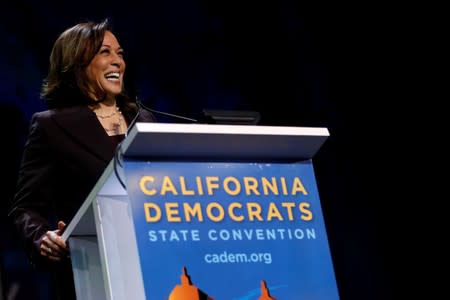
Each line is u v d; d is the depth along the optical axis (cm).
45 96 251
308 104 546
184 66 509
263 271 157
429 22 563
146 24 500
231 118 176
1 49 443
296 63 548
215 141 158
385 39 569
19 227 228
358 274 534
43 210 233
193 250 152
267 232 161
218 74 521
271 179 167
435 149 555
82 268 181
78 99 249
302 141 167
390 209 550
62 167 228
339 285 531
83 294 179
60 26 462
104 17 482
